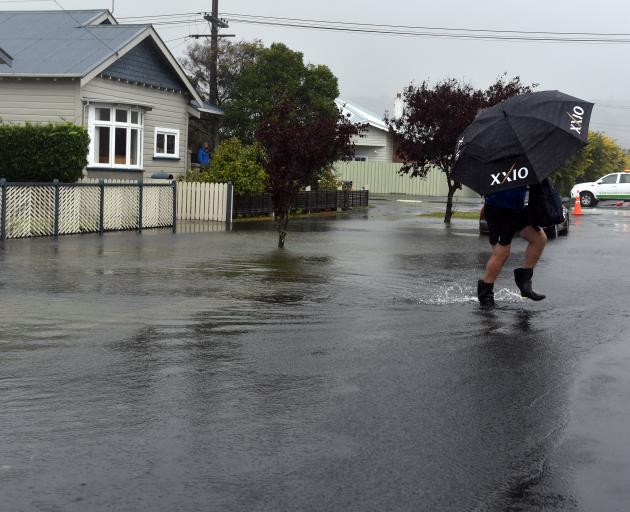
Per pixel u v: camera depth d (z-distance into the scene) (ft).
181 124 102.78
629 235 80.23
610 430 17.89
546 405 19.70
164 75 98.32
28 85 85.46
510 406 19.58
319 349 25.17
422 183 180.75
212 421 18.10
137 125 91.66
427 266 48.29
